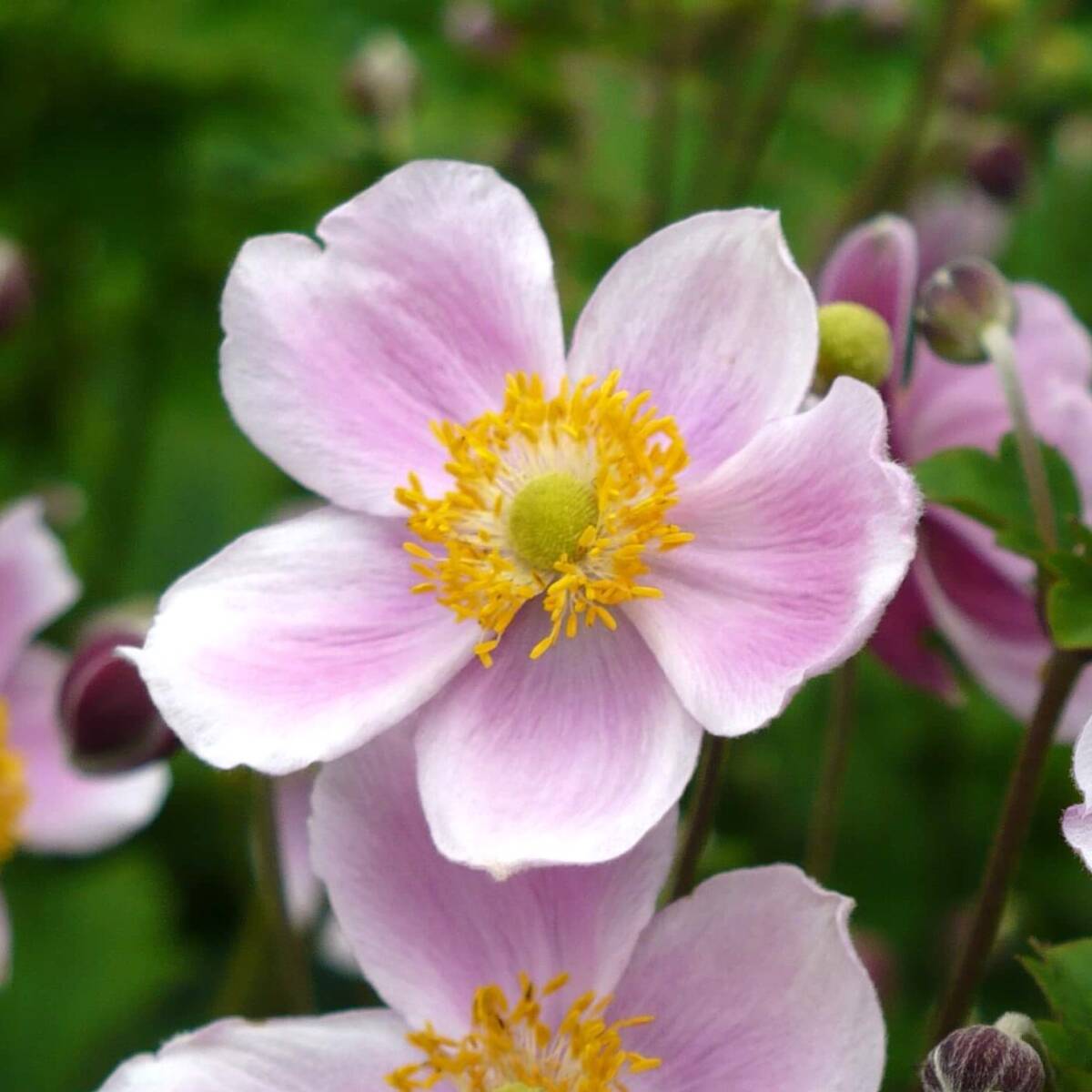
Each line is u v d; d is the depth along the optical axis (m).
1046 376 0.35
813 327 0.31
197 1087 0.30
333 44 0.52
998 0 0.54
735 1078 0.29
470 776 0.30
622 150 0.50
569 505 0.31
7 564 0.42
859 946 0.40
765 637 0.30
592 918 0.30
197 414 0.51
